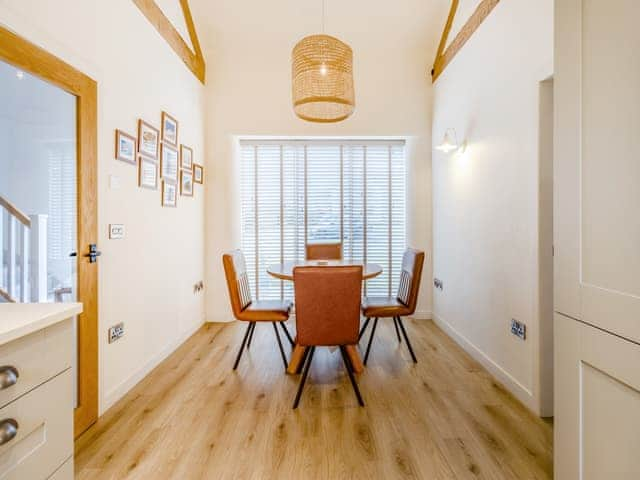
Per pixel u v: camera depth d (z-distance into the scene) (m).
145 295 2.44
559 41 1.03
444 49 3.38
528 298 1.98
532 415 1.90
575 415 0.98
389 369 2.52
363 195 4.18
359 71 3.75
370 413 1.92
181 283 3.10
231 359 2.73
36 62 1.49
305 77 2.46
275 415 1.90
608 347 0.86
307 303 1.97
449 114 3.23
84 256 1.78
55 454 0.87
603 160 0.88
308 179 4.18
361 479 1.42
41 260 1.60
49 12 1.55
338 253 3.67
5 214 1.46
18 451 0.76
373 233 4.20
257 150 4.15
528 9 1.96
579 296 0.96
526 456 1.55
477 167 2.65
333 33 3.58
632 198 0.79
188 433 1.73
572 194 0.99
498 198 2.33
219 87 3.71
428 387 2.23
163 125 2.71
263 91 3.72
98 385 1.88
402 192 4.18
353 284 1.97
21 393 0.76
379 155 4.17
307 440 1.67
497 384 2.27
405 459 1.54
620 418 0.83
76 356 1.73
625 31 0.81
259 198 4.17
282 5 3.34
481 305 2.59
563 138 1.02
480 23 2.58
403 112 3.76
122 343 2.14
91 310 1.83
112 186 2.04
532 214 1.94
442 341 3.15
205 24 3.48
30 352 0.79
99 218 1.92
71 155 1.74
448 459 1.54
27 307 0.91
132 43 2.27
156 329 2.61
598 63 0.89
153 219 2.56
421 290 3.88
